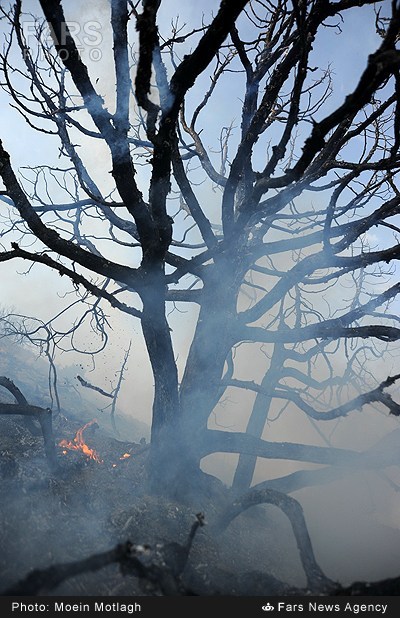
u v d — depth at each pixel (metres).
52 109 7.81
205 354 8.53
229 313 8.77
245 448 8.23
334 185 8.49
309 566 5.57
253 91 8.02
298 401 8.00
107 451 10.41
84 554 5.84
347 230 8.08
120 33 6.00
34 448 9.06
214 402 8.49
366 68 4.32
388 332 7.59
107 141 6.44
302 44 5.25
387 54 4.18
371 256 7.61
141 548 4.50
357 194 7.85
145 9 4.87
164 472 7.90
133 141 6.72
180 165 7.60
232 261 8.35
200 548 6.73
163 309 7.40
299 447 8.16
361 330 7.75
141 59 5.14
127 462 9.28
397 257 7.45
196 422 8.30
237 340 8.50
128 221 9.46
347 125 6.88
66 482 7.72
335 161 8.36
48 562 5.50
